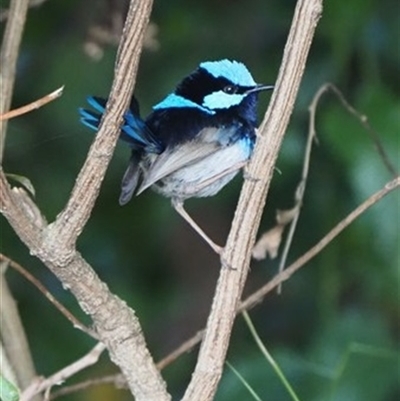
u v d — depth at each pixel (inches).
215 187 341.4
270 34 492.4
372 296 474.9
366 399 424.5
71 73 483.8
